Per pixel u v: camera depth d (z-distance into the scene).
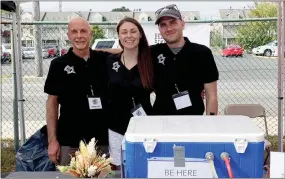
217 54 9.10
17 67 4.54
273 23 6.59
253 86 9.21
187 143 1.40
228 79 9.91
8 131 6.14
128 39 2.58
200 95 2.77
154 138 1.41
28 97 8.36
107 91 2.77
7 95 8.76
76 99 2.79
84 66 2.79
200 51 2.70
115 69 2.65
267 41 6.98
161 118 1.74
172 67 2.70
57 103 2.91
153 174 1.41
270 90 8.92
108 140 2.76
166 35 2.69
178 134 1.42
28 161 3.27
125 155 1.48
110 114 2.68
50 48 7.68
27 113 7.30
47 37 7.27
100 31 7.21
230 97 8.41
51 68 2.80
